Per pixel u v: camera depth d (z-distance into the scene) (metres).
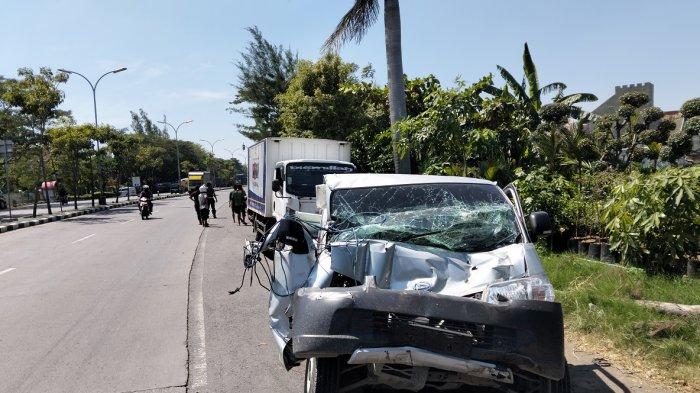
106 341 6.08
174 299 8.03
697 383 4.39
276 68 32.62
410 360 3.25
